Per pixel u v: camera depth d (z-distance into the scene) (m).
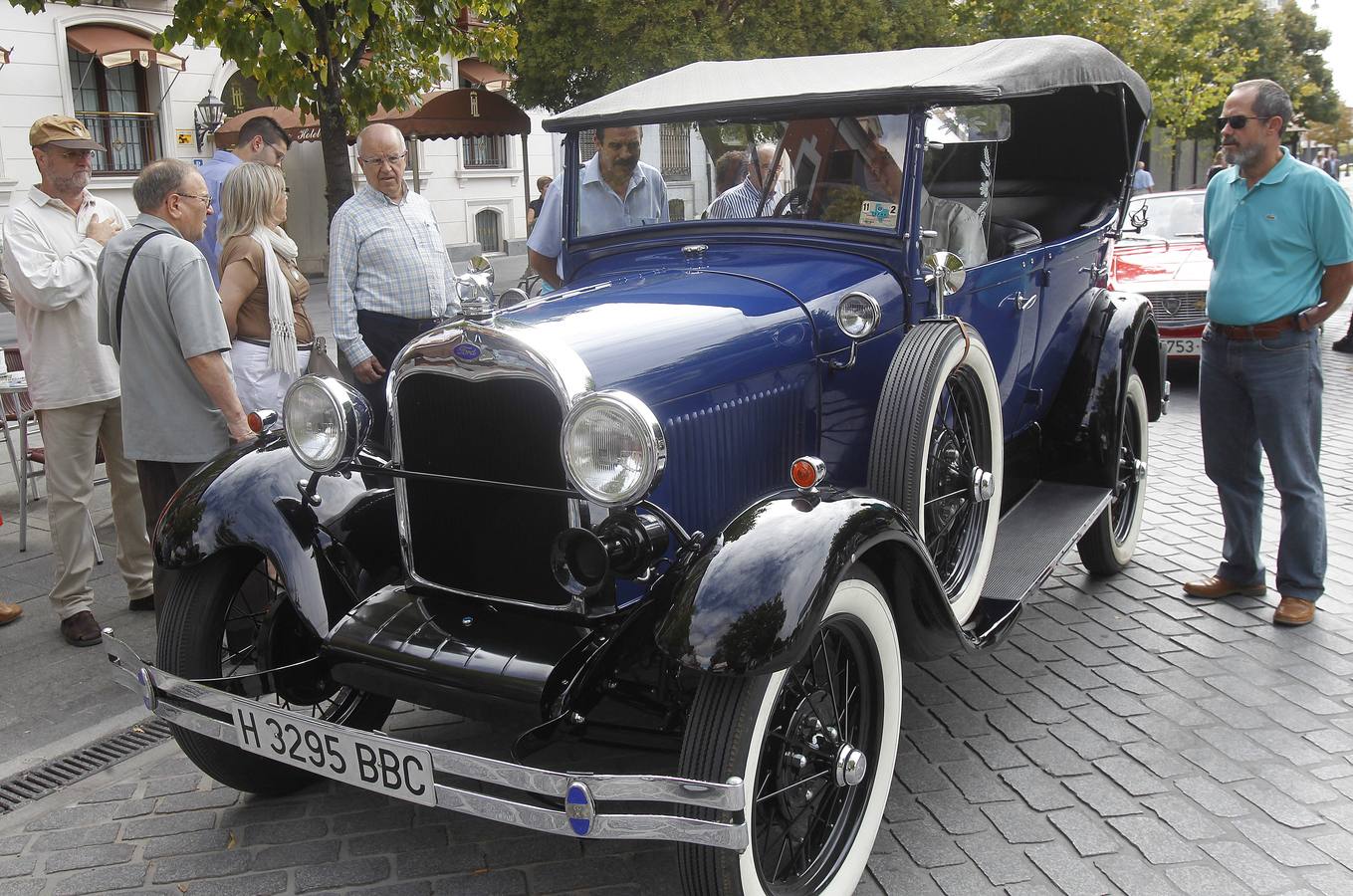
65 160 4.39
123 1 14.33
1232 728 3.55
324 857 2.99
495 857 2.98
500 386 2.71
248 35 5.61
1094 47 4.30
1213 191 4.36
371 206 4.70
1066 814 3.09
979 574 3.42
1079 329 4.63
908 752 3.46
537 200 13.86
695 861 2.37
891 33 12.72
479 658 2.68
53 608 4.72
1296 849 2.89
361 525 3.16
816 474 2.58
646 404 2.68
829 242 3.52
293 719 2.60
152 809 3.25
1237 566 4.59
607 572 2.53
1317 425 4.25
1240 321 4.19
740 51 11.90
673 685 2.69
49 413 4.28
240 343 4.68
